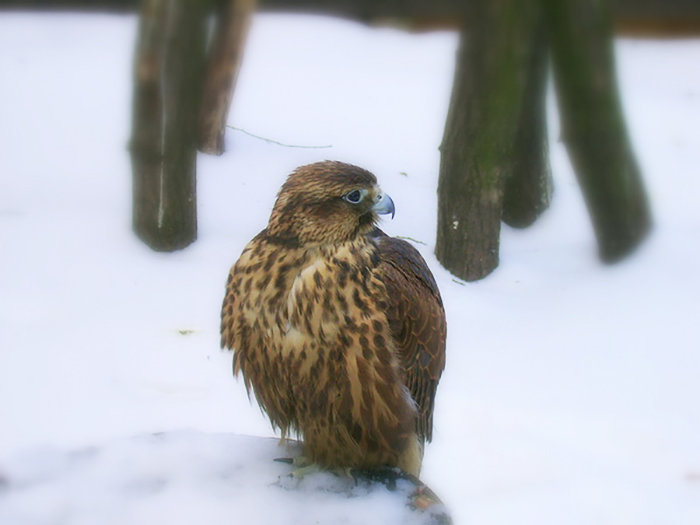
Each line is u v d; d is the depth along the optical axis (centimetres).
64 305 810
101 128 1181
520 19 842
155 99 855
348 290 411
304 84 1381
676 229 991
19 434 645
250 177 1045
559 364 775
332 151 1148
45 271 857
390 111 1308
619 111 899
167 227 892
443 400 719
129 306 816
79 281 847
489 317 840
